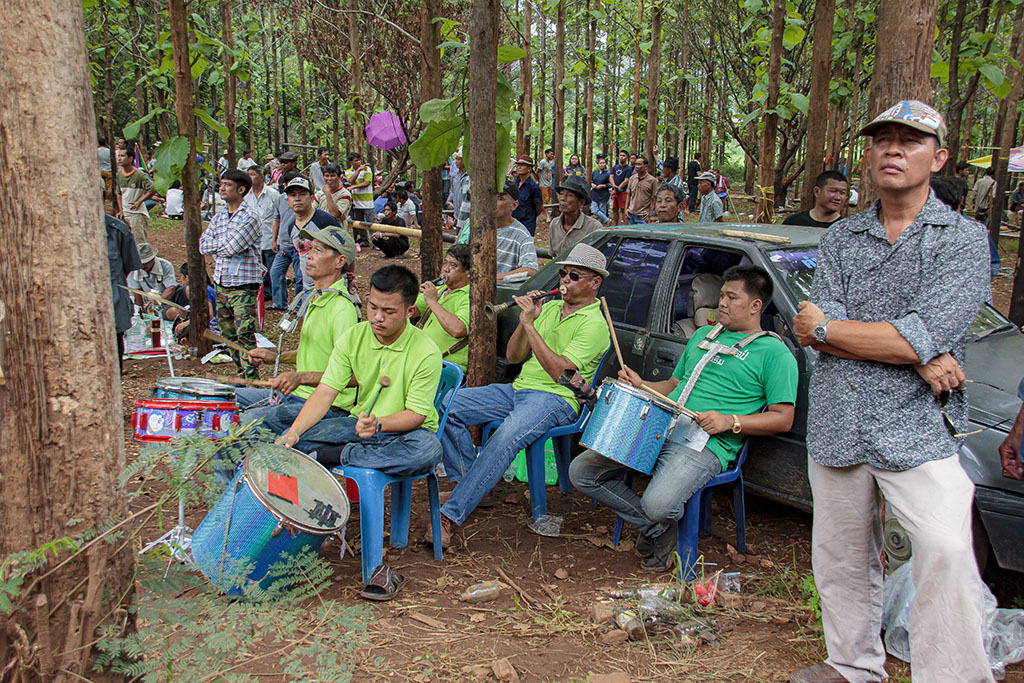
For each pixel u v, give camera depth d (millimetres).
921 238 2629
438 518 4188
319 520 3455
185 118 7145
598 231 5609
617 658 3275
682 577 3867
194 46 7660
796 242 4758
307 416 3938
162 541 3643
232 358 7262
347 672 2797
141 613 2578
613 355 5102
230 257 7059
